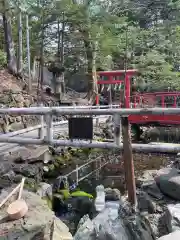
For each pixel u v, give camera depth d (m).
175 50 16.00
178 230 2.81
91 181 5.51
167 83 14.30
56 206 4.34
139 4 19.22
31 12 11.71
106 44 12.97
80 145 3.83
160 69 13.95
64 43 14.02
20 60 12.38
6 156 5.29
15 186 3.34
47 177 5.43
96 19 12.80
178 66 17.03
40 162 5.48
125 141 3.55
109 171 6.26
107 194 4.26
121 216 3.43
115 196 4.23
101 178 5.72
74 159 7.22
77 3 12.75
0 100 8.93
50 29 13.76
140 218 3.38
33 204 2.80
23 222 2.43
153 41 15.82
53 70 13.55
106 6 15.69
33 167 4.99
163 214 3.47
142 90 15.06
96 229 3.11
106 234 2.99
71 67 14.81
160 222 3.37
